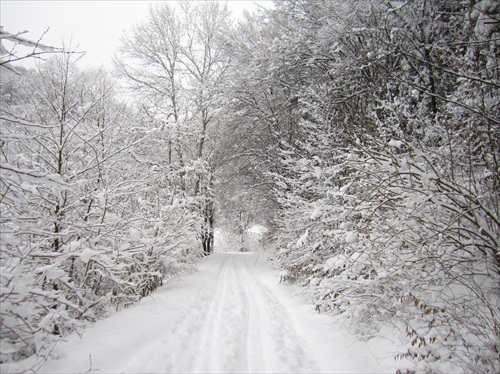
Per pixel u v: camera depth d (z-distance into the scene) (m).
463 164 4.50
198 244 10.59
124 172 7.01
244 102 14.33
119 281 4.91
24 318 3.21
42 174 3.35
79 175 6.11
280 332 4.68
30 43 3.01
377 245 4.58
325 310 5.49
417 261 3.95
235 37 14.77
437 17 7.34
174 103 16.25
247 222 26.50
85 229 5.00
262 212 16.28
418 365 3.28
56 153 5.28
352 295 4.57
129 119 6.79
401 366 3.38
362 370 3.43
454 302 3.77
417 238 4.28
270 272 11.41
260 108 14.08
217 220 21.61
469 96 4.75
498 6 5.04
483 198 3.79
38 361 3.15
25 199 3.68
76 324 3.70
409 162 3.97
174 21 16.42
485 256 3.86
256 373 3.47
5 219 4.19
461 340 3.42
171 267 8.29
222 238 33.22
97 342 3.70
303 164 8.11
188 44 17.41
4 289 3.10
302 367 3.58
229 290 8.05
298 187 8.97
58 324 3.84
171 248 7.71
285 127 13.70
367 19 8.72
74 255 4.34
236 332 4.64
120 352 3.55
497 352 3.03
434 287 4.16
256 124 14.94
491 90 4.65
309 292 6.41
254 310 6.11
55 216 4.88
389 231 4.39
